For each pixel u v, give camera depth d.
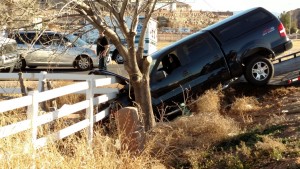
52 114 8.84
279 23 13.87
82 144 8.02
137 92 11.14
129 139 8.84
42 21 9.64
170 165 8.98
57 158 7.43
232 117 12.09
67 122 10.58
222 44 13.47
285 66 14.62
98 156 7.77
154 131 10.37
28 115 8.02
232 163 8.31
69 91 9.41
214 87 13.35
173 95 12.97
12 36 10.08
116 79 12.43
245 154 8.41
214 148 9.33
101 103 11.84
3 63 11.85
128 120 8.93
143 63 11.20
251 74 13.49
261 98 13.40
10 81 16.53
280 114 10.99
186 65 13.21
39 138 8.23
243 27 13.73
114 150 8.18
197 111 12.44
